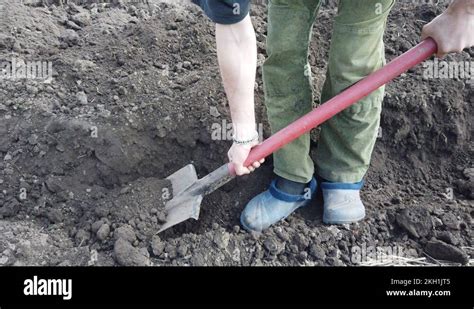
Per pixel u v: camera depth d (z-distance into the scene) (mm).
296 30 2025
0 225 2258
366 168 2350
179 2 3287
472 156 2646
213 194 2471
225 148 2494
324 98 2266
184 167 2398
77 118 2465
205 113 2508
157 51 2797
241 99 1782
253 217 2328
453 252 2248
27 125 2486
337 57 2068
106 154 2402
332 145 2293
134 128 2447
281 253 2295
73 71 2689
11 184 2389
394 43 2887
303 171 2287
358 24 1981
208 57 2816
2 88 2615
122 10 3201
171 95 2568
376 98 2160
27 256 2166
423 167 2631
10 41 2828
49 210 2324
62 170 2404
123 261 2162
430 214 2396
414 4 3102
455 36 1914
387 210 2422
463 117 2656
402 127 2607
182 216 2254
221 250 2268
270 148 1994
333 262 2268
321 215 2441
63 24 3057
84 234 2266
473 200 2500
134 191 2363
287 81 2131
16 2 3096
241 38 1674
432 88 2664
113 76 2695
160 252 2232
